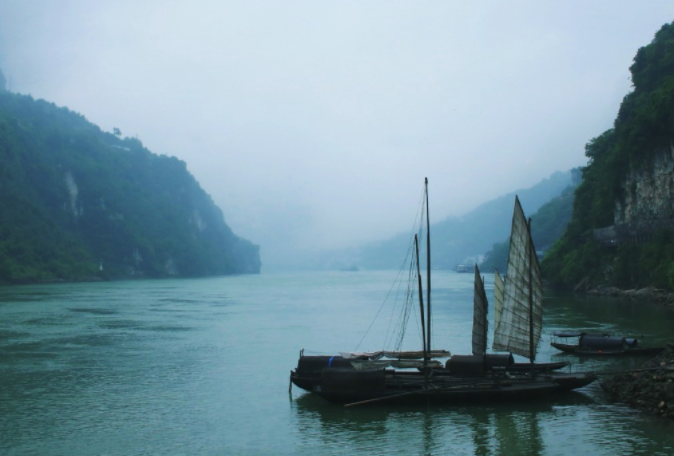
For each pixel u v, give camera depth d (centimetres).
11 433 2791
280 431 2788
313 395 3456
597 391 3288
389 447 2559
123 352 5022
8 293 13775
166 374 4084
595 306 8088
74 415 3072
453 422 2839
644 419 2783
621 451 2403
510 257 3622
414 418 2912
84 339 5803
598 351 4419
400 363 3516
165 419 2998
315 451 2530
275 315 8400
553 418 2842
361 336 6038
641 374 3297
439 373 3319
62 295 13050
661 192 9988
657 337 5091
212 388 3650
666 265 8862
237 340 5772
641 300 8756
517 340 3550
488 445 2545
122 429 2845
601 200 12262
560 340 5141
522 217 3512
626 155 11312
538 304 3512
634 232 10300
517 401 3098
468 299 11281
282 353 4988
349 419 2928
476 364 3244
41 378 3962
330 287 18788
